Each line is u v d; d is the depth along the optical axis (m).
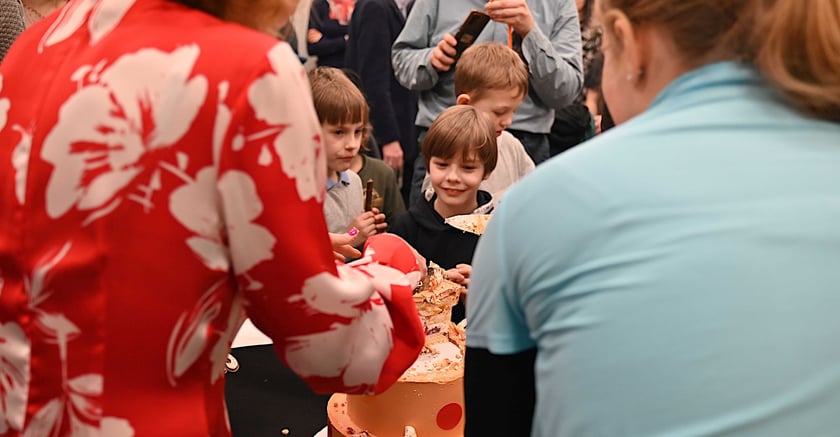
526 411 0.77
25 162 0.74
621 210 0.65
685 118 0.68
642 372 0.62
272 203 0.72
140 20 0.75
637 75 0.74
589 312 0.65
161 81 0.71
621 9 0.72
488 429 0.78
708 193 0.64
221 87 0.71
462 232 1.70
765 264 0.62
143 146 0.71
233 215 0.72
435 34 2.66
